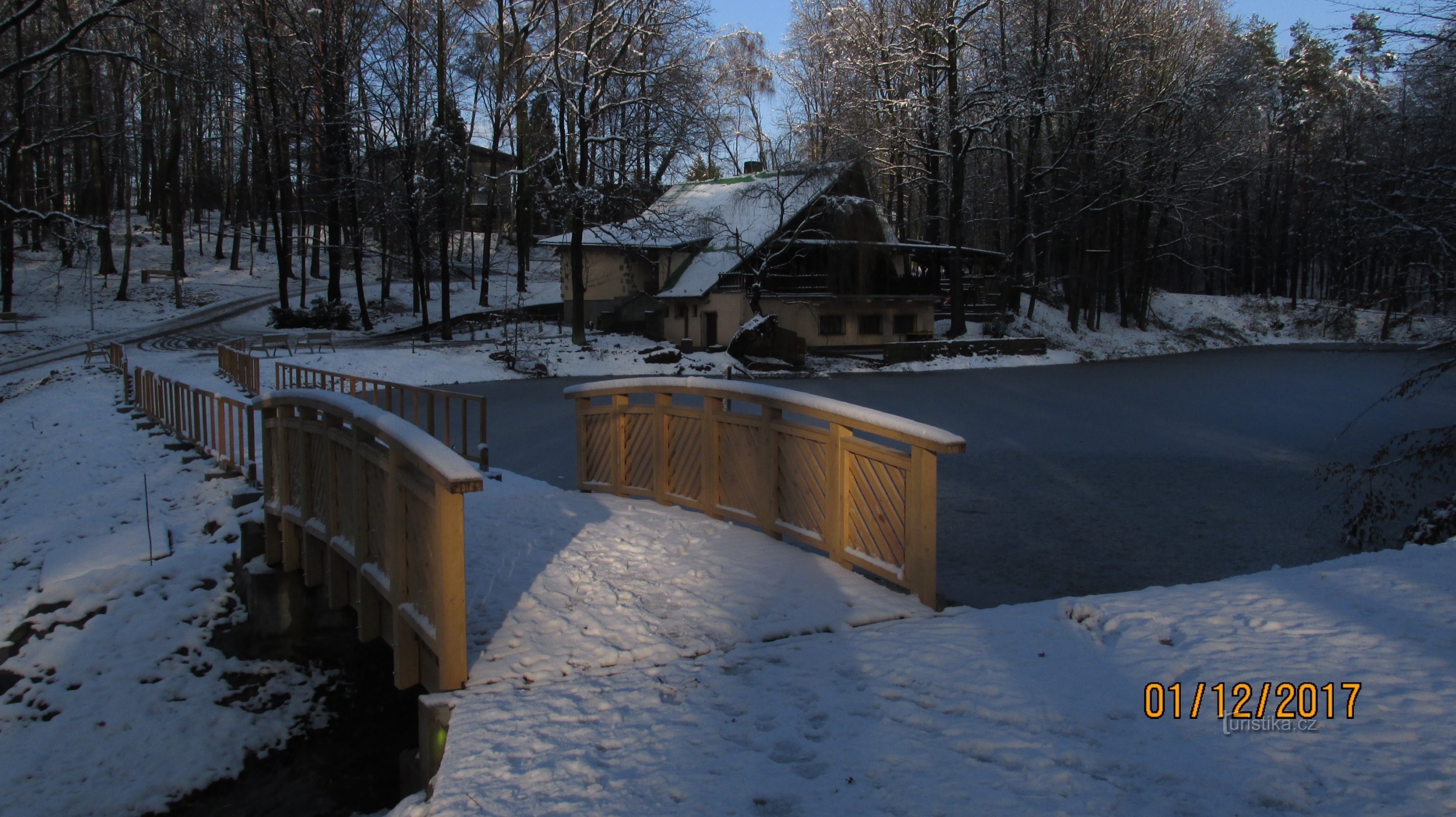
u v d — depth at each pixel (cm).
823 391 2791
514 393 2592
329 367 2770
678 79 3788
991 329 4556
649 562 634
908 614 514
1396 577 522
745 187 4128
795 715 384
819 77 4938
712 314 3975
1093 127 4366
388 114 3719
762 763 341
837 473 607
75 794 616
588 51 3647
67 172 5434
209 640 767
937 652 446
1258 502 1098
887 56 4222
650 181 4166
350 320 4419
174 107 4338
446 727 411
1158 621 471
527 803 320
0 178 4069
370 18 3725
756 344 3603
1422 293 1149
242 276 5528
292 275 5284
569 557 650
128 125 4334
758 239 3956
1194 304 5997
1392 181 1165
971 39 4156
